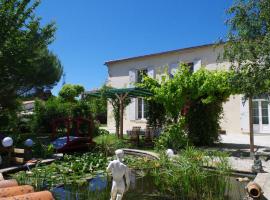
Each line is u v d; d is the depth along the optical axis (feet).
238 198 18.40
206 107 44.16
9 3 35.53
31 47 37.55
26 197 11.68
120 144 42.11
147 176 23.77
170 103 41.70
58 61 82.94
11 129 50.21
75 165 26.37
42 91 76.69
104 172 25.84
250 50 28.81
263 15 28.91
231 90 37.04
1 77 37.45
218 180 19.69
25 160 29.50
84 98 63.57
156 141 40.19
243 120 58.95
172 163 20.77
